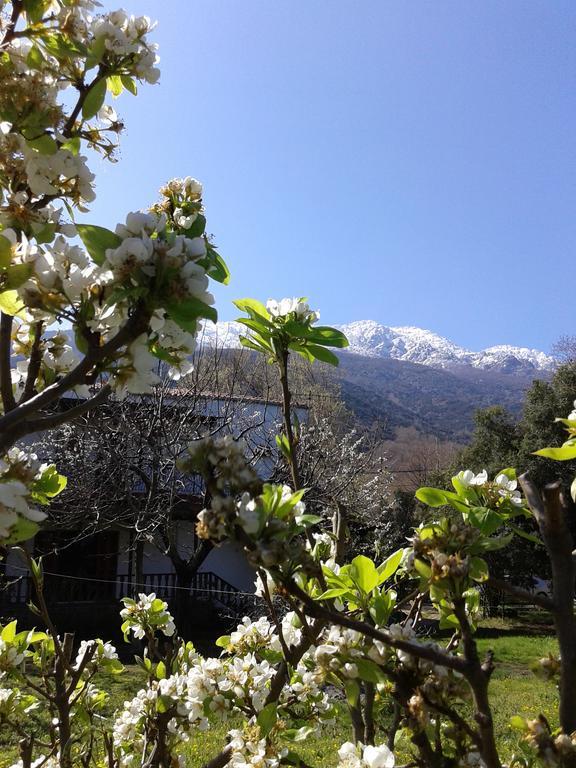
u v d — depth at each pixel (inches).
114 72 68.9
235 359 601.3
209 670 80.7
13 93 64.9
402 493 892.0
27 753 81.9
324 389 872.9
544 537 40.3
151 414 477.7
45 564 585.3
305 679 76.5
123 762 99.2
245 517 39.7
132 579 613.6
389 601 60.6
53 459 473.4
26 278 54.0
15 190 66.5
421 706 45.3
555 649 557.6
